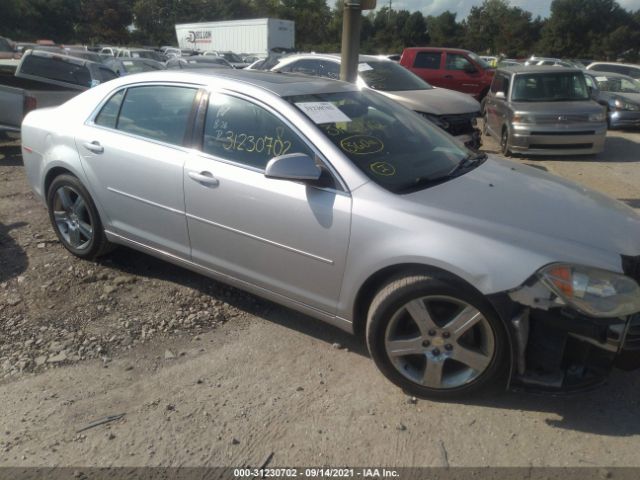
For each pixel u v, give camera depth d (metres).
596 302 2.64
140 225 4.05
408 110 4.29
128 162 3.97
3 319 3.79
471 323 2.83
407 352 3.00
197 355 3.46
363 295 3.15
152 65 18.23
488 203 3.09
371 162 3.28
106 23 62.25
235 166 3.50
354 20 5.61
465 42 69.38
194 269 3.90
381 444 2.73
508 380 2.85
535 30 65.56
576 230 2.92
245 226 3.46
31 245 4.91
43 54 10.06
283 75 4.17
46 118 4.65
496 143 12.19
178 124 3.83
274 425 2.86
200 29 36.62
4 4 54.25
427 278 2.85
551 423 2.88
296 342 3.61
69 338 3.60
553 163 10.11
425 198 3.05
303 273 3.30
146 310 3.95
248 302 4.08
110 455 2.65
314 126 3.33
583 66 25.95
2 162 8.29
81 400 3.04
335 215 3.09
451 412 2.96
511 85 11.05
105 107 4.27
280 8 70.81
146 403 3.02
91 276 4.36
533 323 2.78
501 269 2.70
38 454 2.66
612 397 3.08
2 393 3.09
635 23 61.28
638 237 3.00
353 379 3.24
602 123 10.17
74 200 4.54
